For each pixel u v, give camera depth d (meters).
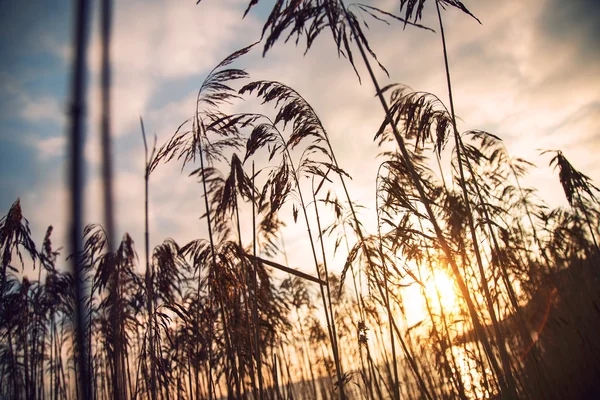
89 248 4.61
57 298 6.27
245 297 4.23
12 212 5.34
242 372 4.11
